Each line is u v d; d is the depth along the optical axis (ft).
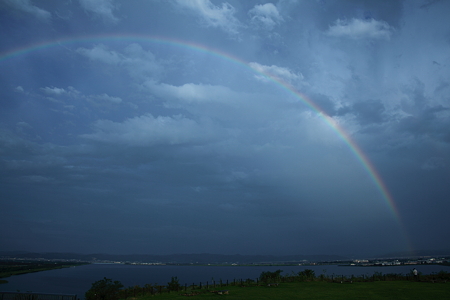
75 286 384.47
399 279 165.27
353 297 102.32
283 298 103.24
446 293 108.37
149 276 647.15
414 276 161.07
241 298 104.63
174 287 138.21
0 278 480.64
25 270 594.24
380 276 172.04
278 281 163.53
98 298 108.68
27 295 94.32
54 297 93.71
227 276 594.24
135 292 129.70
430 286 131.13
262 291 122.83
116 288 114.93
